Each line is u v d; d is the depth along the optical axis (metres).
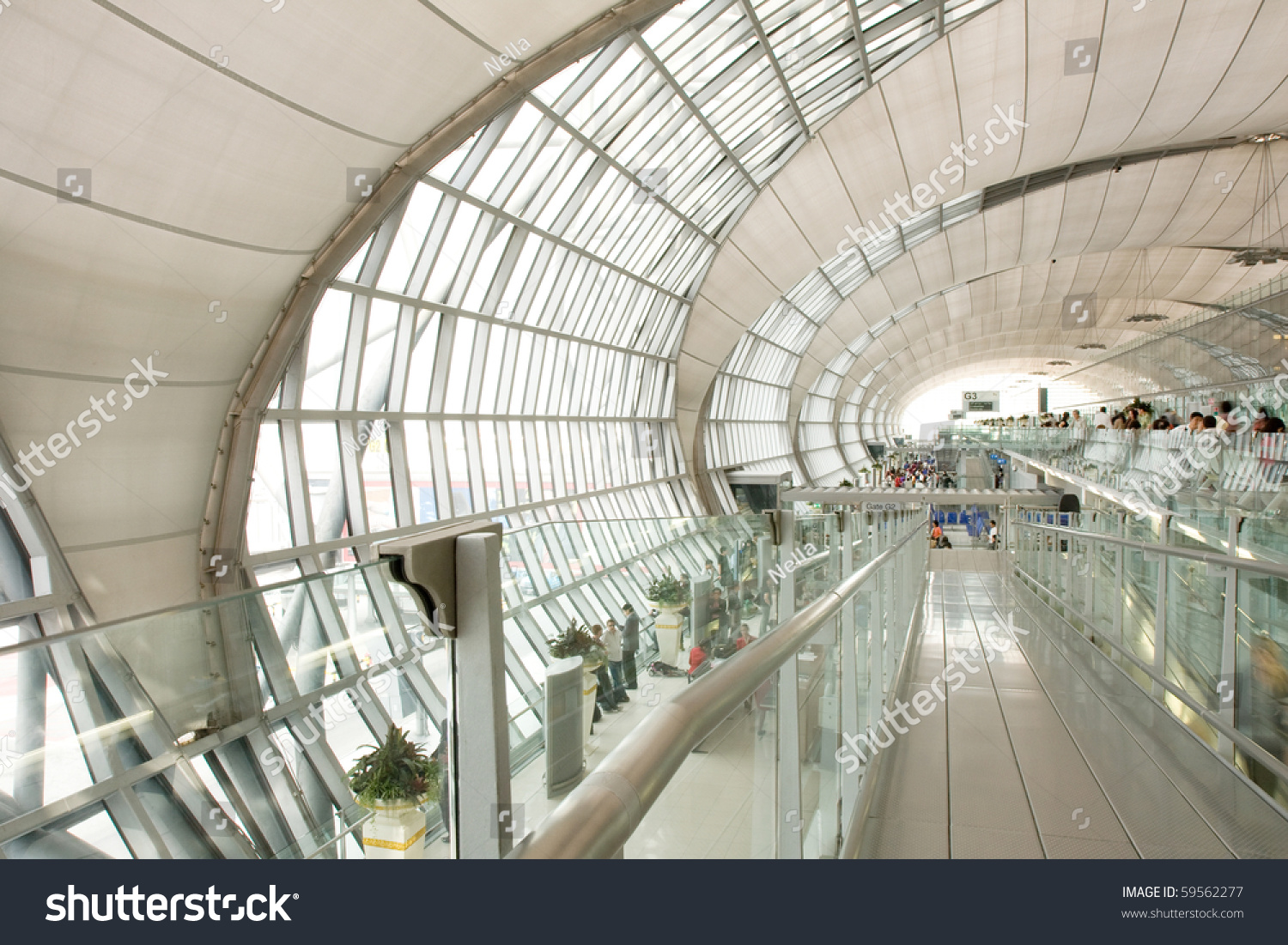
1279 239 43.88
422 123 12.75
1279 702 3.74
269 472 14.16
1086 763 4.71
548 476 22.72
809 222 28.50
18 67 7.96
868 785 4.27
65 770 0.87
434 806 1.03
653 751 1.10
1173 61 23.81
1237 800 3.86
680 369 32.03
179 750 0.95
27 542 10.33
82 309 10.14
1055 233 42.94
